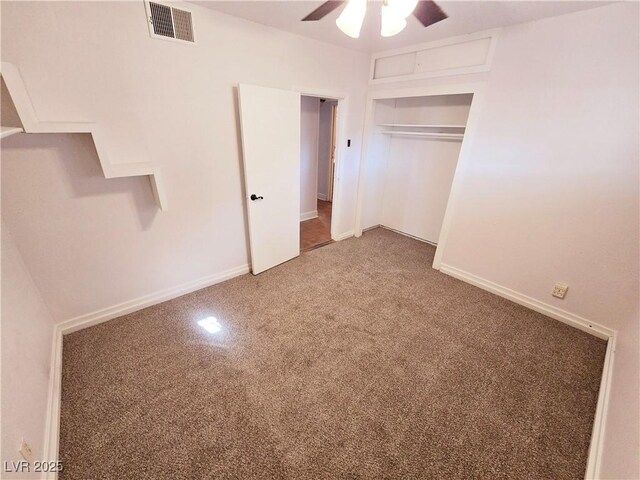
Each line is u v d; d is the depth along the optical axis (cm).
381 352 196
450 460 133
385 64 311
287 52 249
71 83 162
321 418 150
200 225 247
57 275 189
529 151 224
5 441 99
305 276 295
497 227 256
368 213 422
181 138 213
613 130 185
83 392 160
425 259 342
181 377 172
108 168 168
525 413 156
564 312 230
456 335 214
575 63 191
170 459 130
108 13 162
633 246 190
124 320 220
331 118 536
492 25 215
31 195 167
